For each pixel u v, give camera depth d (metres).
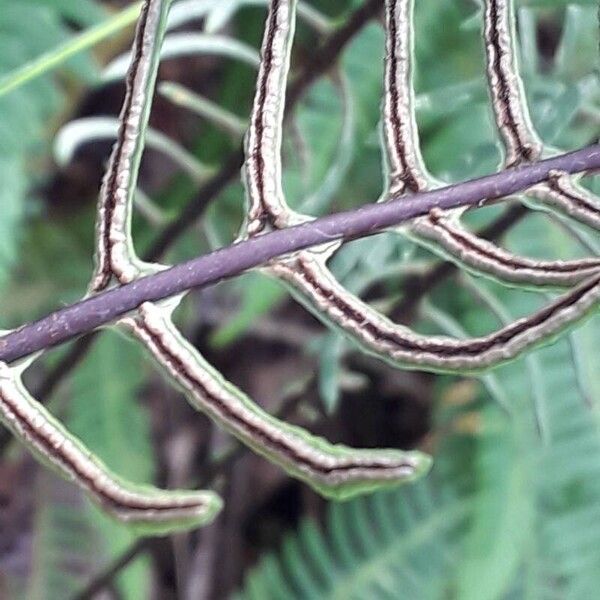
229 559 0.42
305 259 0.18
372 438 0.43
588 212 0.18
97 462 0.17
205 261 0.18
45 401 0.30
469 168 0.24
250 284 0.33
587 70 0.25
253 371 0.43
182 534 0.41
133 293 0.18
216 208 0.35
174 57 0.41
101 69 0.37
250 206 0.19
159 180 0.40
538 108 0.25
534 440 0.35
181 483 0.41
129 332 0.18
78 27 0.37
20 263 0.39
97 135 0.28
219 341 0.35
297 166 0.32
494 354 0.17
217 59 0.40
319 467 0.17
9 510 0.38
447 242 0.18
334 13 0.35
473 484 0.37
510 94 0.19
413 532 0.37
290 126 0.28
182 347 0.18
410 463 0.17
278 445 0.17
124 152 0.19
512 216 0.26
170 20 0.27
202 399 0.18
